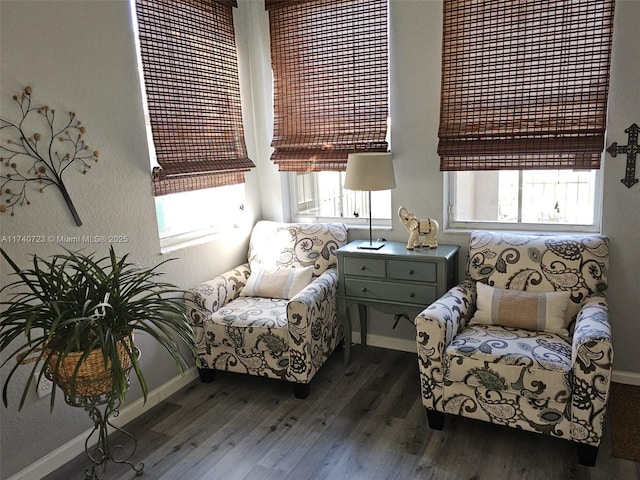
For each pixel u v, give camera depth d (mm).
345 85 3305
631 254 2713
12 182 2152
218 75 3338
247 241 3695
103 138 2553
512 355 2182
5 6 2084
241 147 3574
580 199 2957
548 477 2127
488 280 2758
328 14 3262
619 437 2361
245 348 2869
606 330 2086
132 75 2701
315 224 3439
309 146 3502
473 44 2883
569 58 2695
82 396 1974
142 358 2809
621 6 2506
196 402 2891
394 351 3438
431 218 3215
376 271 2971
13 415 2197
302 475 2223
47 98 2271
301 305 2689
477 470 2195
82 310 1865
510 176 3098
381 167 2895
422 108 3088
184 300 2977
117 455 2420
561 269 2619
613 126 2627
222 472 2270
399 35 3057
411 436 2461
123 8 2623
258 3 3520
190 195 3359
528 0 2717
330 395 2889
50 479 2289
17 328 1880
